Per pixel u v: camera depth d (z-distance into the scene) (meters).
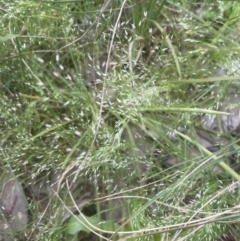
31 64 1.04
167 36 1.05
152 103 1.00
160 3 1.12
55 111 1.04
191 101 1.06
